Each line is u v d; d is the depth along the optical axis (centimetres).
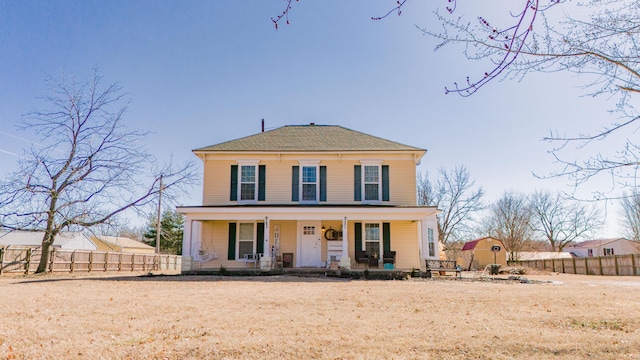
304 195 1989
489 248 3491
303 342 534
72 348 511
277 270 1741
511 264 3928
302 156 2006
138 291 1110
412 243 1931
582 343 529
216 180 1998
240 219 1812
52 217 2053
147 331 598
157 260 3033
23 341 541
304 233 1944
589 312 752
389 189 1980
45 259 2030
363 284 1358
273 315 725
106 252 2442
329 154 1995
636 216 4091
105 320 679
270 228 1947
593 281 1780
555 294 1041
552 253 4600
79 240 3825
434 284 1390
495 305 852
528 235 5028
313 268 1833
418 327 625
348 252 1916
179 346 519
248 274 1730
